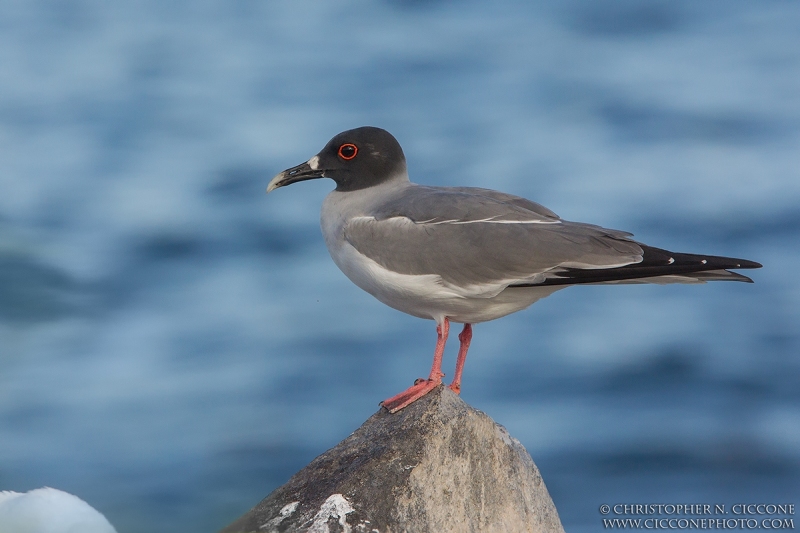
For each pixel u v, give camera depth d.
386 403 9.14
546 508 8.83
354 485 7.86
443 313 9.95
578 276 9.45
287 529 7.76
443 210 9.84
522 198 10.27
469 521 8.15
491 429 8.40
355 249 10.03
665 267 9.29
